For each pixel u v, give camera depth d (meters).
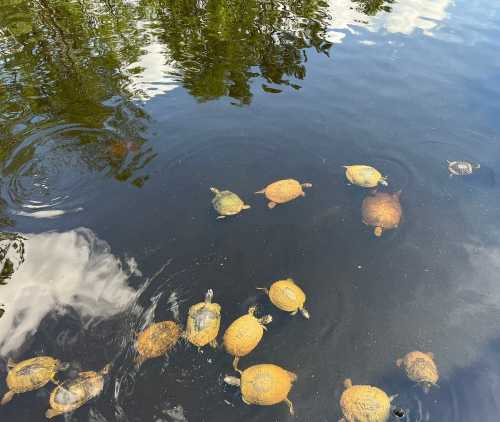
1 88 3.88
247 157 3.15
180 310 2.15
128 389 1.85
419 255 2.48
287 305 2.10
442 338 2.09
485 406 1.87
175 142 3.27
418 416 1.83
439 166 3.13
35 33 4.92
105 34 4.93
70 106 3.64
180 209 2.70
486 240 2.59
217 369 1.93
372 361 1.99
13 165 3.01
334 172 3.04
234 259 2.40
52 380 1.87
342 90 3.94
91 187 2.85
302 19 5.36
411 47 4.68
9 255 2.40
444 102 3.81
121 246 2.45
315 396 1.86
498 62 4.39
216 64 4.31
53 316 2.12
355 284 2.31
